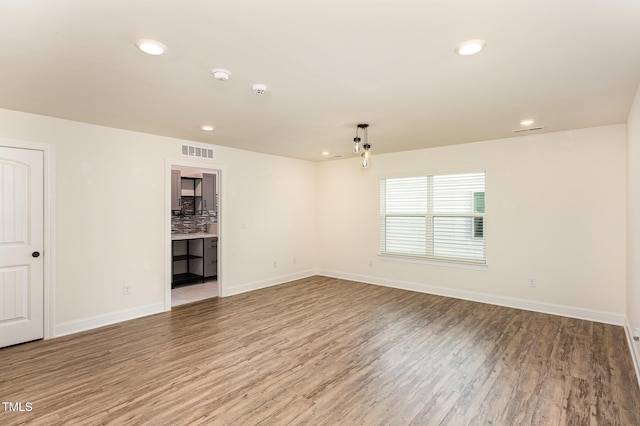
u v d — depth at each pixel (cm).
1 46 198
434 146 516
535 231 441
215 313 436
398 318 414
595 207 400
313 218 686
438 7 160
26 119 337
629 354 307
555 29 180
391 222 587
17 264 334
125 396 239
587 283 406
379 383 259
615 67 229
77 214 371
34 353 312
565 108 321
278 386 254
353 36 188
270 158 595
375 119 360
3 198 327
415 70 235
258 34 185
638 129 266
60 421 210
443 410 224
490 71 237
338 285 596
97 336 355
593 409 224
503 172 464
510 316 420
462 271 505
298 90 273
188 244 680
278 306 468
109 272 396
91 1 153
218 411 222
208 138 457
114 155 400
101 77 246
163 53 208
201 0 153
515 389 250
